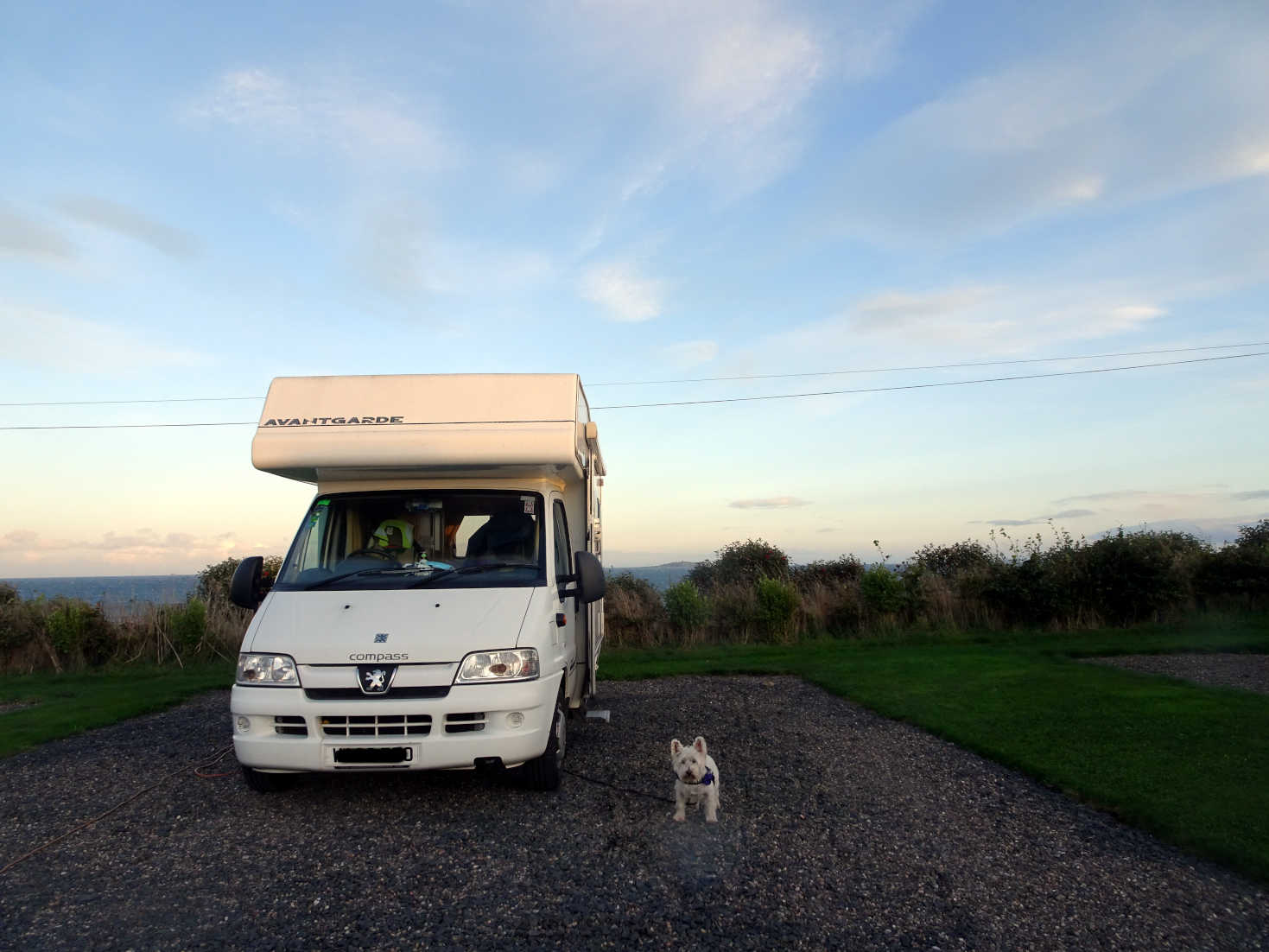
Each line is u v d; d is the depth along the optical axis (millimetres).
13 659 13414
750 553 21141
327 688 5297
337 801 5977
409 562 6355
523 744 5406
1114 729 7547
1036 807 5699
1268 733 7305
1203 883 4363
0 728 8609
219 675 12859
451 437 6207
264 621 5672
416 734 5289
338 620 5617
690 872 4559
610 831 5273
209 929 3904
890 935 3783
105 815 5750
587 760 7172
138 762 7312
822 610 15898
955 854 4816
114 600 14664
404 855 4867
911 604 15797
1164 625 14961
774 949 3648
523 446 6195
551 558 6402
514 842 5074
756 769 6805
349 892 4320
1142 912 4004
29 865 4797
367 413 6359
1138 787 5836
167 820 5613
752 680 11609
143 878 4566
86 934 3859
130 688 11617
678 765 5312
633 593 16328
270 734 5324
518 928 3881
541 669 5613
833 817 5516
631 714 9273
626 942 3723
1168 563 15336
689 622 15414
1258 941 3709
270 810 5785
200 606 14156
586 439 7438
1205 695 8969
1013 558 15883
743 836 5152
